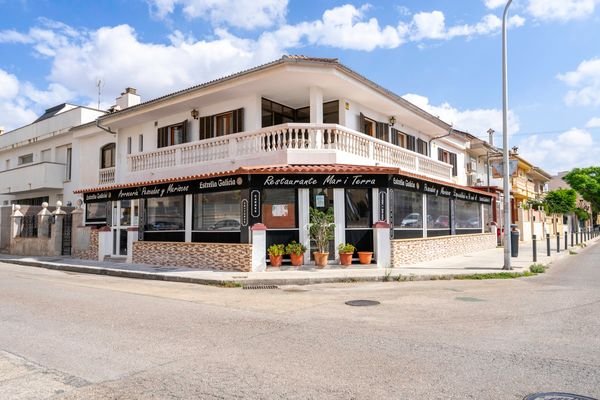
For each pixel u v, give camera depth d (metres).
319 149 15.20
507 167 14.43
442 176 23.14
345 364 4.99
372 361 5.09
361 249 14.95
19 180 27.30
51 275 14.64
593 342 5.88
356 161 16.16
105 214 20.69
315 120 16.09
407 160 19.59
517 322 7.11
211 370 4.81
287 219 14.63
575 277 13.14
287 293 10.55
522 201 37.06
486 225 25.81
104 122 21.73
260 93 17.14
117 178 22.31
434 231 18.62
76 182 25.09
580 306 8.48
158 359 5.22
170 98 18.27
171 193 16.30
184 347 5.72
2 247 23.73
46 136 26.88
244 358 5.23
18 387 4.36
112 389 4.29
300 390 4.22
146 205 17.52
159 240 16.92
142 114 19.98
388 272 13.21
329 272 13.25
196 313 8.02
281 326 6.91
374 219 15.00
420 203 17.62
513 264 15.72
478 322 7.14
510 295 9.88
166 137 20.36
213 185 14.96
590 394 4.07
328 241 14.68
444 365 4.93
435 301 9.16
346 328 6.75
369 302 9.09
